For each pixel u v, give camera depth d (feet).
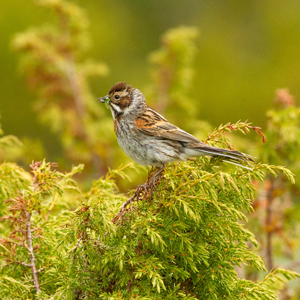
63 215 26.76
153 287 20.01
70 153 54.39
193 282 22.03
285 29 89.97
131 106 34.22
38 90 57.93
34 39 54.29
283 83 83.51
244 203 23.16
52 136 76.28
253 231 37.24
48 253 24.84
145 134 32.71
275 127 36.29
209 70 85.81
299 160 36.42
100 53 82.89
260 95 82.58
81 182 51.93
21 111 75.87
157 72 56.39
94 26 83.51
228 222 21.93
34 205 23.67
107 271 21.81
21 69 56.29
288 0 93.35
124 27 87.76
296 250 38.27
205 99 82.74
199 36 92.22
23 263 23.30
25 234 23.50
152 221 21.24
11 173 30.89
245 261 22.31
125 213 21.56
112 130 54.44
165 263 21.38
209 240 22.17
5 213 28.89
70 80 55.16
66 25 55.52
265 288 22.38
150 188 22.62
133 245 20.84
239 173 22.58
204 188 21.56
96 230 20.99
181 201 21.13
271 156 36.52
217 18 95.40
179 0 100.99
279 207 37.40
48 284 23.93
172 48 54.95
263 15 93.20
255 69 86.12
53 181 24.58
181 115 56.39
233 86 83.51
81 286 21.24
